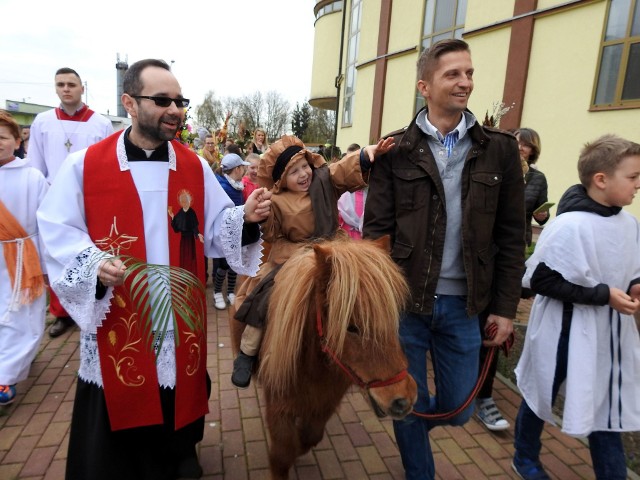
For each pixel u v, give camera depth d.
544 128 7.25
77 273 1.71
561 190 7.00
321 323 1.74
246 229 2.08
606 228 2.08
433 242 2.06
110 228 1.89
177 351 1.99
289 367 1.86
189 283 1.86
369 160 2.15
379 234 2.20
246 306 2.27
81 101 4.45
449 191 2.05
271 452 2.14
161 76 1.83
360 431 2.96
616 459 2.16
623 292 1.99
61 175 1.87
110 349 1.88
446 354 2.19
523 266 2.14
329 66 18.53
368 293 1.60
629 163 1.98
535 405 2.30
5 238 3.02
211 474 2.49
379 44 12.16
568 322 2.15
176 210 2.01
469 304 2.03
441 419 2.19
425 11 10.27
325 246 1.83
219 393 3.34
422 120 2.08
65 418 2.96
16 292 3.05
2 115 3.04
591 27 6.45
